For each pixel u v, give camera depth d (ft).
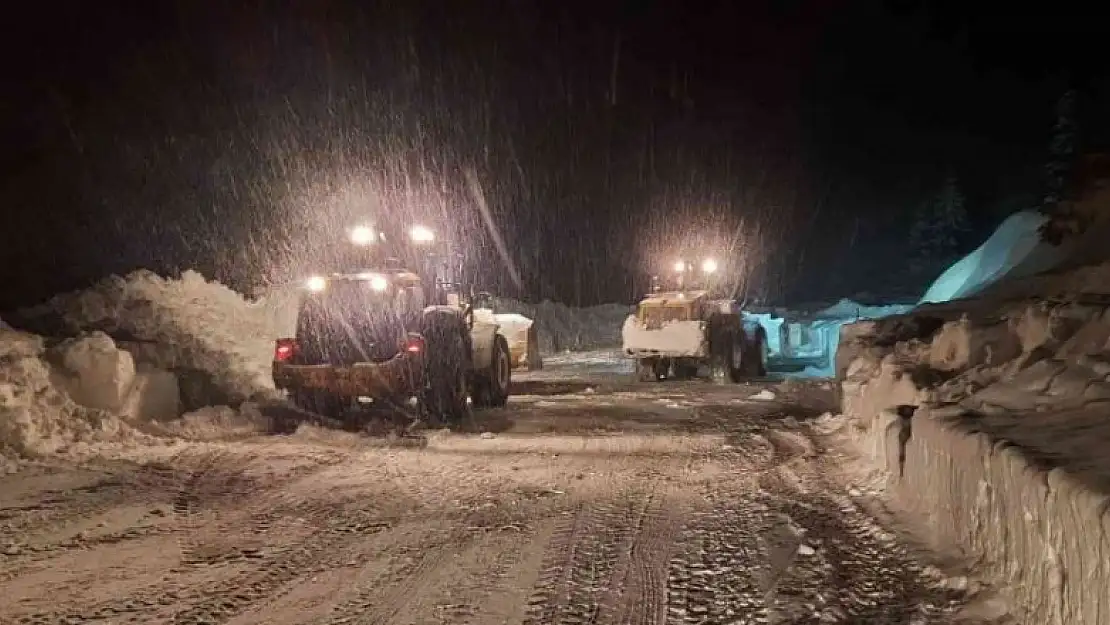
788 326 114.62
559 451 40.42
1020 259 69.67
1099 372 25.63
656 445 41.93
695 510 29.12
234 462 35.81
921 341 42.50
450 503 30.32
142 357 49.24
